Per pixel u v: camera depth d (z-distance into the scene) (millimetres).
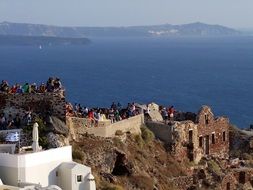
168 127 127375
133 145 118125
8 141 97625
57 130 103125
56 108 106875
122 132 118250
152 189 111000
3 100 107000
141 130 125188
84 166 94875
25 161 89812
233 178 132625
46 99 106938
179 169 124000
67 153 96375
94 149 107562
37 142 94562
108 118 118250
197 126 134500
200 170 128750
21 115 106188
